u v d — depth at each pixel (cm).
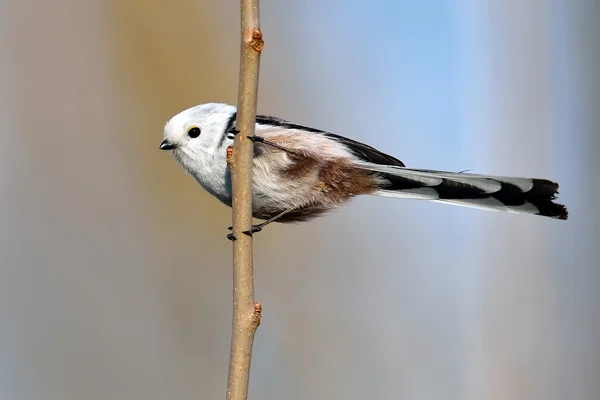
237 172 595
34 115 1294
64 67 1325
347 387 1188
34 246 1230
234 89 1361
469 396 1068
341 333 1224
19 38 1313
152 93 1337
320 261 1273
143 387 1183
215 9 1388
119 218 1267
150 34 1355
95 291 1222
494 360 1037
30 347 1173
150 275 1242
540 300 1041
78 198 1266
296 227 1284
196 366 1206
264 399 1182
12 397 1140
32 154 1280
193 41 1365
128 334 1206
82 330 1195
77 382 1170
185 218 1280
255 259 1262
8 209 1243
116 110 1323
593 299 1033
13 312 1191
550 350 1029
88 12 1345
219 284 1254
